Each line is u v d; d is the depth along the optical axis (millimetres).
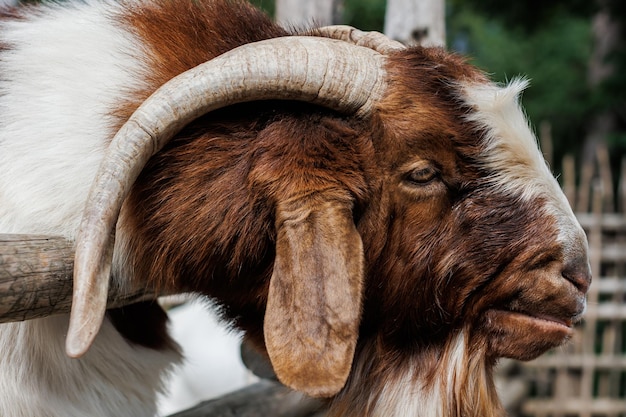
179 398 6602
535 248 3092
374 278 3203
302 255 2832
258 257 3080
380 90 3029
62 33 3293
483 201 3105
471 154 3064
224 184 3027
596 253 11188
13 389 3027
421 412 3303
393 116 3012
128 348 3609
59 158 3004
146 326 3799
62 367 3191
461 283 3168
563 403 11148
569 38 20469
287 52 2918
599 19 18422
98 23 3324
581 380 11281
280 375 2727
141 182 3031
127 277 3164
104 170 2688
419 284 3182
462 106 3070
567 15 17188
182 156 3037
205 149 3047
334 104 3000
